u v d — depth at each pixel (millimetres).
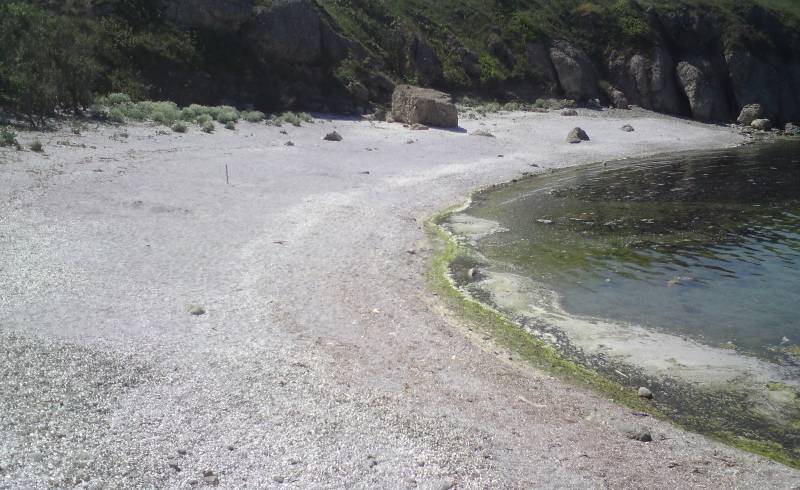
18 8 27734
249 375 8836
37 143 20766
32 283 11391
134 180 19234
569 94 45344
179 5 34219
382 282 13328
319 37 37406
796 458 8266
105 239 14102
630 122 39812
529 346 11070
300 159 24547
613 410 9086
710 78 46906
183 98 32219
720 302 12969
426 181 23078
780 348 11070
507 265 15055
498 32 46844
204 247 14289
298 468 6934
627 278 14289
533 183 24438
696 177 26031
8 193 16297
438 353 10398
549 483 7113
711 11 49906
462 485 6902
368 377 9234
